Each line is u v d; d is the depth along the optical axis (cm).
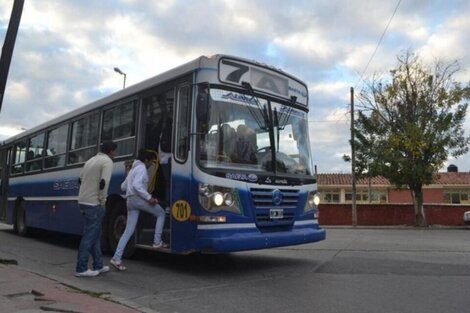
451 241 1506
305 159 942
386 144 2875
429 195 4934
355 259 981
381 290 695
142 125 929
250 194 805
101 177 786
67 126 1228
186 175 790
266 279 777
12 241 1333
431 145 2762
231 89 832
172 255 1020
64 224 1188
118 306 595
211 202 765
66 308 571
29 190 1409
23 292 651
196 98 800
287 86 934
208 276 802
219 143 796
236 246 766
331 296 662
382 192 5081
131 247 934
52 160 1288
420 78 2845
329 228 2766
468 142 2789
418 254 1069
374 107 2931
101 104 1082
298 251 1119
